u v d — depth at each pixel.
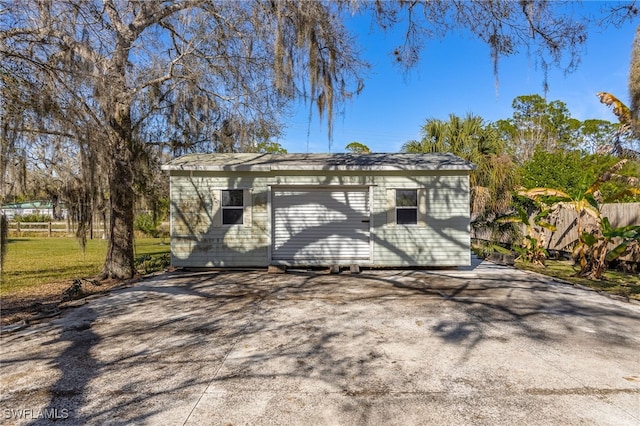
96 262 11.79
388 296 6.67
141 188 9.89
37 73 5.06
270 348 4.09
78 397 3.01
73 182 6.72
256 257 9.70
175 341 4.33
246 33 8.20
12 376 3.42
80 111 5.60
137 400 2.96
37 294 7.15
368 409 2.80
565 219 11.38
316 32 7.22
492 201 12.42
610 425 2.59
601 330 4.73
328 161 10.16
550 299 6.44
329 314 5.48
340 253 9.88
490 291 7.11
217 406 2.86
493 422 2.62
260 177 9.71
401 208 9.77
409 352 3.96
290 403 2.89
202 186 9.65
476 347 4.11
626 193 8.52
